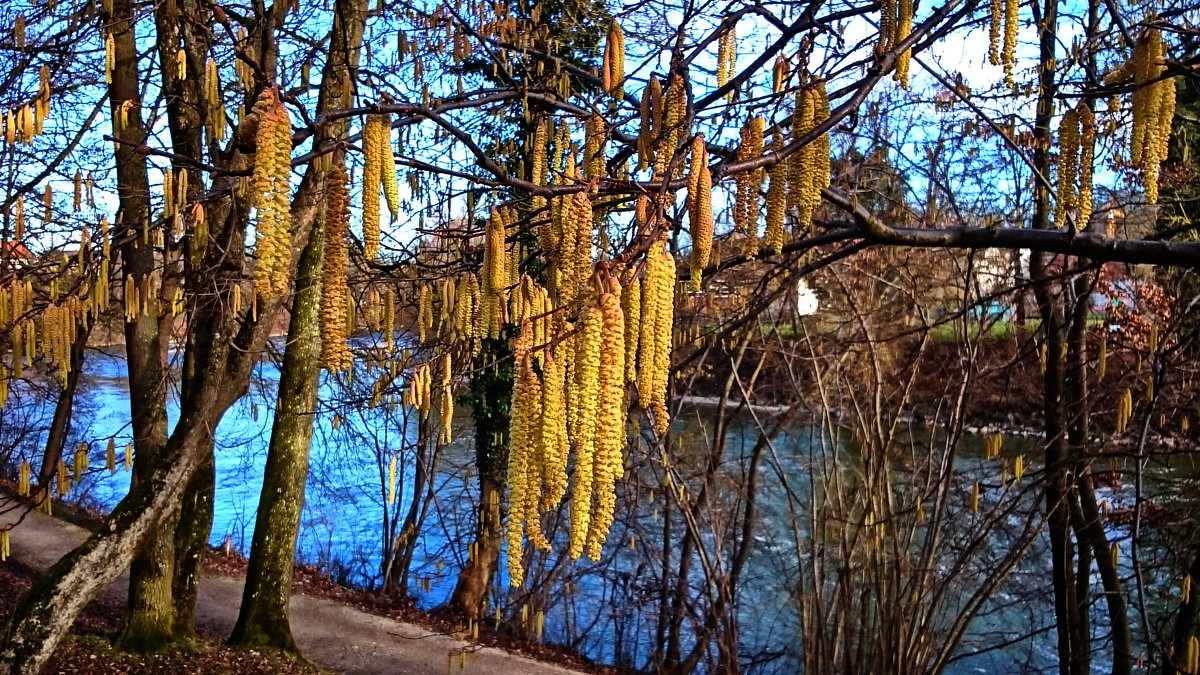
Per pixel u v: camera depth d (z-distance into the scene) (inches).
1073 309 257.9
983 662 368.2
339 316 78.5
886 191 347.6
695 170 73.9
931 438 288.5
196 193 210.2
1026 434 343.9
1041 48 216.4
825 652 298.4
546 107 148.9
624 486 401.7
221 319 226.2
